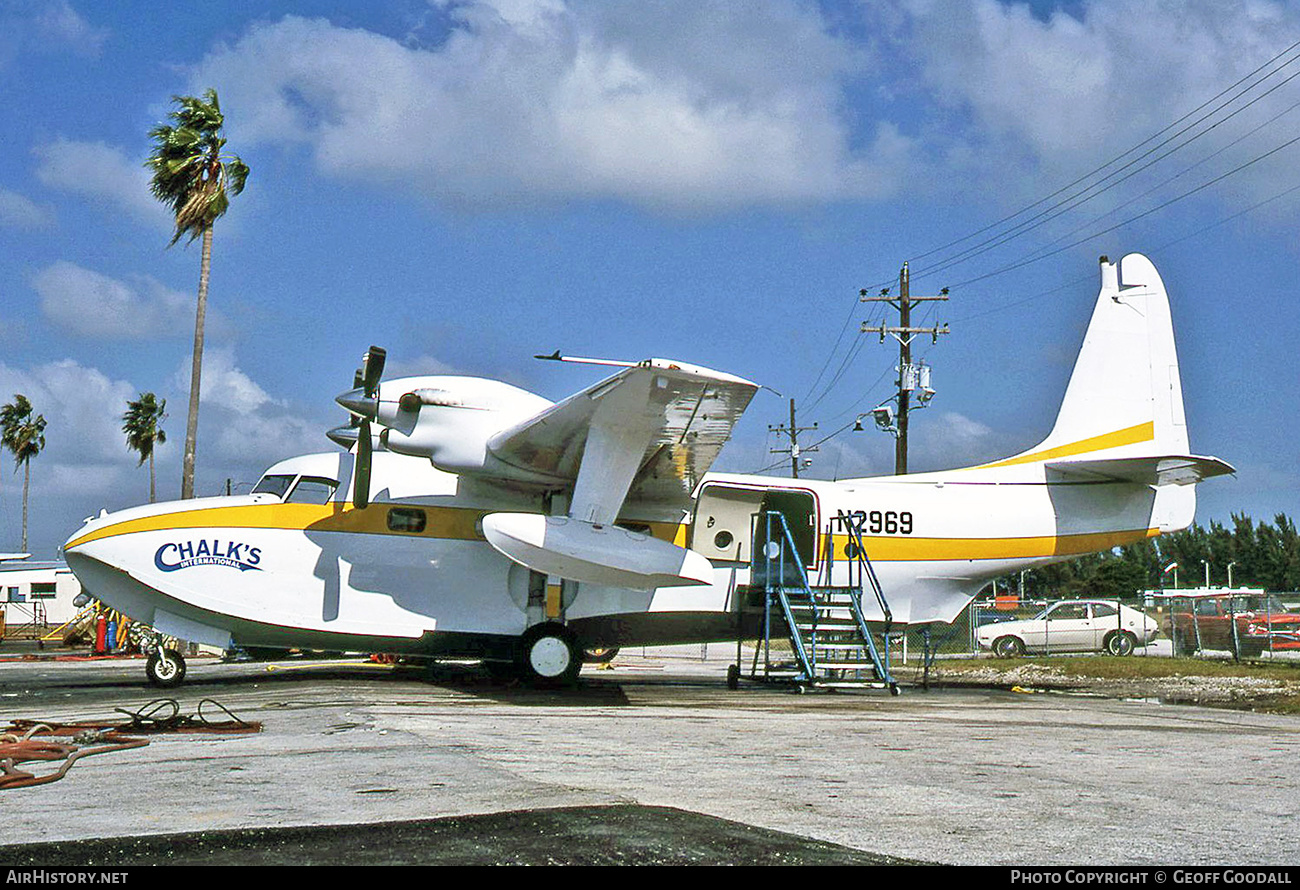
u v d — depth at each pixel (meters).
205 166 24.22
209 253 24.19
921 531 16.08
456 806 5.33
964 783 6.45
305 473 14.51
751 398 11.73
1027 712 12.15
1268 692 15.05
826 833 4.82
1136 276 17.58
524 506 14.64
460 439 13.44
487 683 15.46
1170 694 15.17
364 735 8.56
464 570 14.45
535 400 13.84
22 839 4.55
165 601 14.15
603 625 14.98
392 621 14.24
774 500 15.68
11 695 13.25
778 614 15.41
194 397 23.52
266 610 14.01
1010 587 71.44
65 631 39.38
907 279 30.06
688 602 15.15
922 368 29.78
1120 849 4.58
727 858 4.26
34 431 65.56
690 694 14.27
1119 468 16.06
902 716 11.30
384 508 14.38
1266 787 6.46
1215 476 16.25
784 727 9.83
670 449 13.30
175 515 14.09
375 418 13.37
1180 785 6.49
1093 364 17.27
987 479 16.52
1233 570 86.06
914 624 16.20
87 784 6.13
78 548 13.93
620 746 8.09
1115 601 28.94
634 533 13.07
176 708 9.16
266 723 9.62
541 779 6.28
